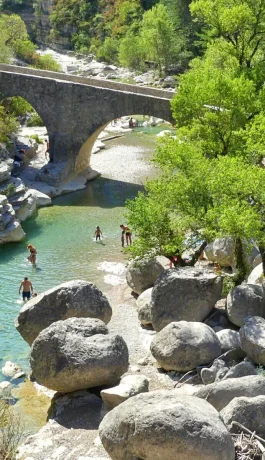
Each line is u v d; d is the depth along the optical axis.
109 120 56.72
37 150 67.25
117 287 38.66
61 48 151.00
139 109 55.09
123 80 114.88
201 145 40.97
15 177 53.41
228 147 41.56
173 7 117.50
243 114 41.00
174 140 37.09
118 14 142.00
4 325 33.53
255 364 26.75
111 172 63.66
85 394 26.22
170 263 39.81
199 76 45.03
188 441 18.16
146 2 137.12
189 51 112.31
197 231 33.41
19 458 21.72
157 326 31.36
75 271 40.88
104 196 56.53
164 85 106.75
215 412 19.58
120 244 45.59
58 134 58.84
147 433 18.52
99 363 25.23
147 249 33.78
